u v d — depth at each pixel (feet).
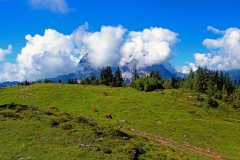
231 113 293.84
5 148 86.63
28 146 89.86
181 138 185.68
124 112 242.37
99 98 285.43
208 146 174.50
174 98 312.09
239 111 305.94
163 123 215.72
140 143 126.21
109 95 313.53
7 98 262.26
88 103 265.75
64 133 105.60
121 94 323.37
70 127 113.91
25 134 99.04
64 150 89.71
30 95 274.36
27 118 118.21
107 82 512.22
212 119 245.65
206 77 460.96
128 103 273.13
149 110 253.65
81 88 334.44
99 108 250.78
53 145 93.20
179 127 206.69
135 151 104.53
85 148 94.27
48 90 299.79
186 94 342.03
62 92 297.94
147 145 129.70
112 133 122.52
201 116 251.60
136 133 188.65
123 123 211.20
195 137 187.73
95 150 94.32
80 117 136.46
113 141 110.11
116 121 214.48
